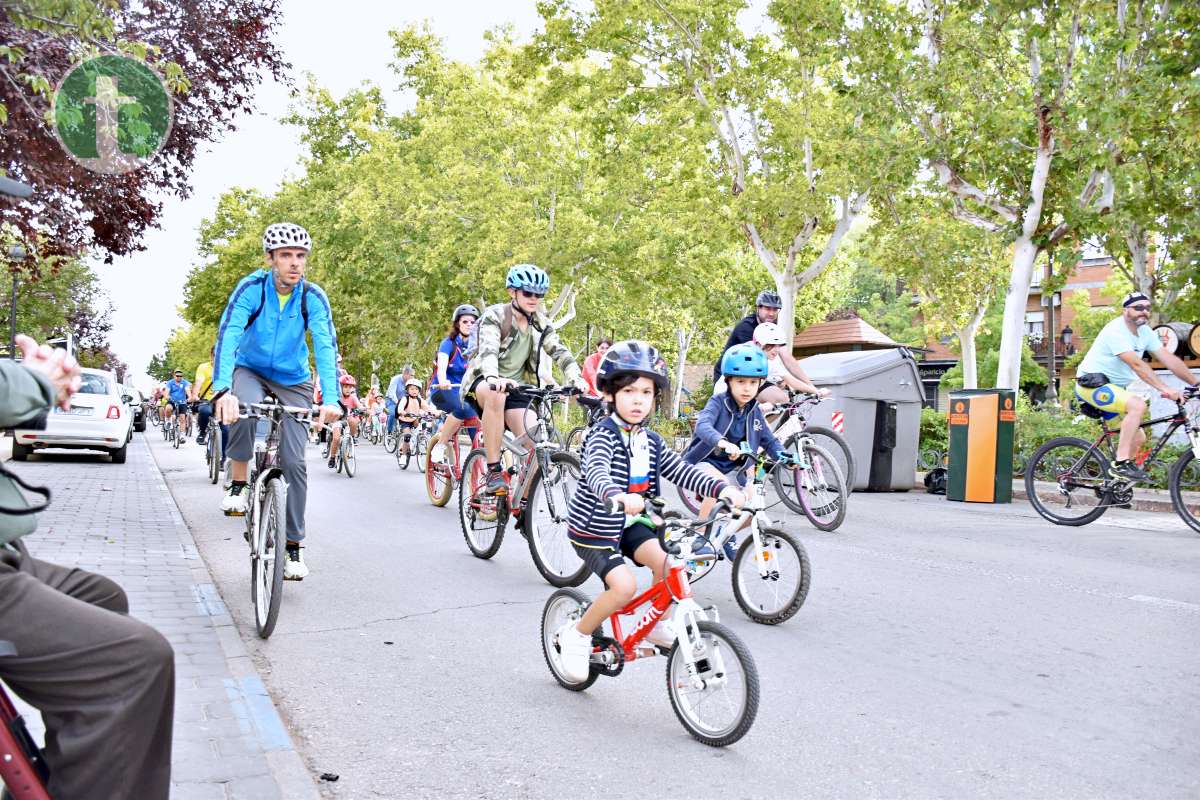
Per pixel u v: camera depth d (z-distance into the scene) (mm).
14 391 2115
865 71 16734
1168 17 13406
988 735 4012
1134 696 4488
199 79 11070
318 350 6031
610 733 4062
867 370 13570
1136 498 11953
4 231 12133
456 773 3623
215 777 3268
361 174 34969
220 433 13898
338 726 4090
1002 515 10938
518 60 22078
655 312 40375
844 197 20062
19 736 2088
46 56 8320
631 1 20016
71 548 7512
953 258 25109
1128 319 9695
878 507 11711
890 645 5355
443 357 10508
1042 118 15211
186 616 5504
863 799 3410
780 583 5824
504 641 5445
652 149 21781
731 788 3508
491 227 28812
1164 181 15664
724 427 6785
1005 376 16531
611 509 3910
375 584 6891
